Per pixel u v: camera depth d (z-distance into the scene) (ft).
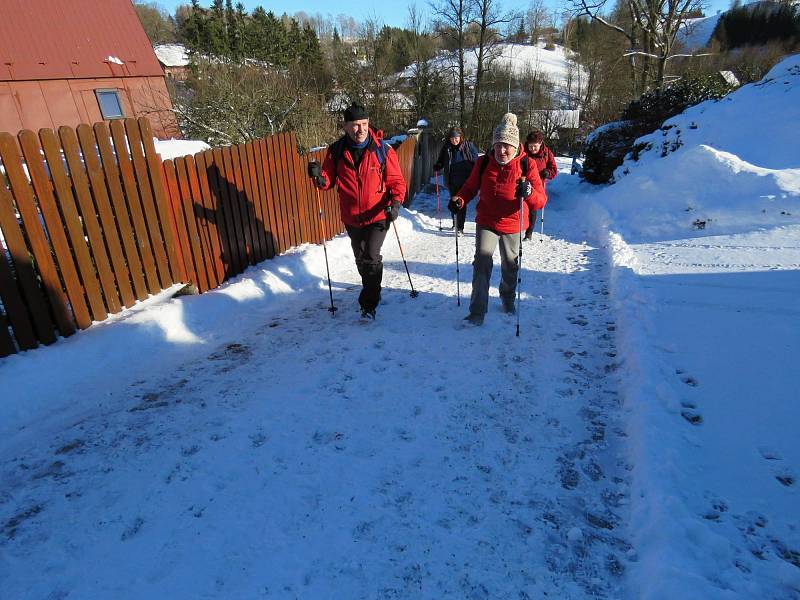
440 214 35.47
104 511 8.38
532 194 14.14
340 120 54.75
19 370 11.41
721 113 29.14
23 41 52.75
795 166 22.67
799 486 7.95
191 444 10.07
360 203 15.28
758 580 6.52
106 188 13.76
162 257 15.72
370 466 9.34
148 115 54.24
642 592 6.56
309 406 11.37
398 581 6.99
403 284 19.86
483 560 7.32
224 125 45.21
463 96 100.17
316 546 7.58
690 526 7.22
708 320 13.55
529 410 11.02
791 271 15.92
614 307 15.88
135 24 61.57
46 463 9.62
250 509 8.34
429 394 11.72
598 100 123.75
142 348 13.70
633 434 9.71
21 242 11.75
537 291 18.19
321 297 18.74
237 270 18.97
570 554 7.41
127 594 6.85
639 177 27.89
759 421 9.46
